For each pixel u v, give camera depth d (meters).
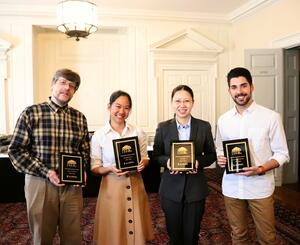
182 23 6.54
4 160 4.16
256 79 5.20
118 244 2.07
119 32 6.66
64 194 2.12
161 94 6.51
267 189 2.05
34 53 6.17
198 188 2.16
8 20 5.93
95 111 6.75
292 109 5.36
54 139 2.08
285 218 3.66
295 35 4.84
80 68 6.65
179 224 2.20
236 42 6.68
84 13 3.78
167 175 2.23
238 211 2.15
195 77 6.65
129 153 2.11
